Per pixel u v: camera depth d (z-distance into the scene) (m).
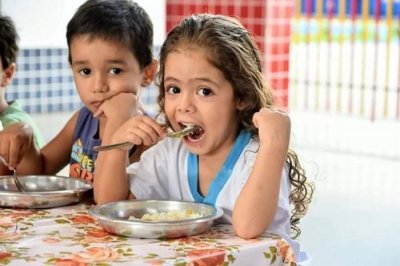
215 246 1.35
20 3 5.34
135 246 1.34
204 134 1.54
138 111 1.93
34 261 1.25
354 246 3.38
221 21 1.57
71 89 5.70
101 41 1.82
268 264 1.38
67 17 5.59
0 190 1.73
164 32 6.31
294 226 1.76
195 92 1.53
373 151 5.69
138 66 1.92
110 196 1.65
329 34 7.36
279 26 6.38
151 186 1.69
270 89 1.65
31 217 1.55
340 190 4.42
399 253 3.30
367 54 7.18
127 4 1.92
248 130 1.60
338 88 7.32
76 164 2.01
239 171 1.57
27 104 5.48
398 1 6.99
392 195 4.35
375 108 7.03
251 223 1.41
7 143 1.87
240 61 1.54
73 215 1.58
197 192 1.64
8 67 2.29
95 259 1.26
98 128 1.97
